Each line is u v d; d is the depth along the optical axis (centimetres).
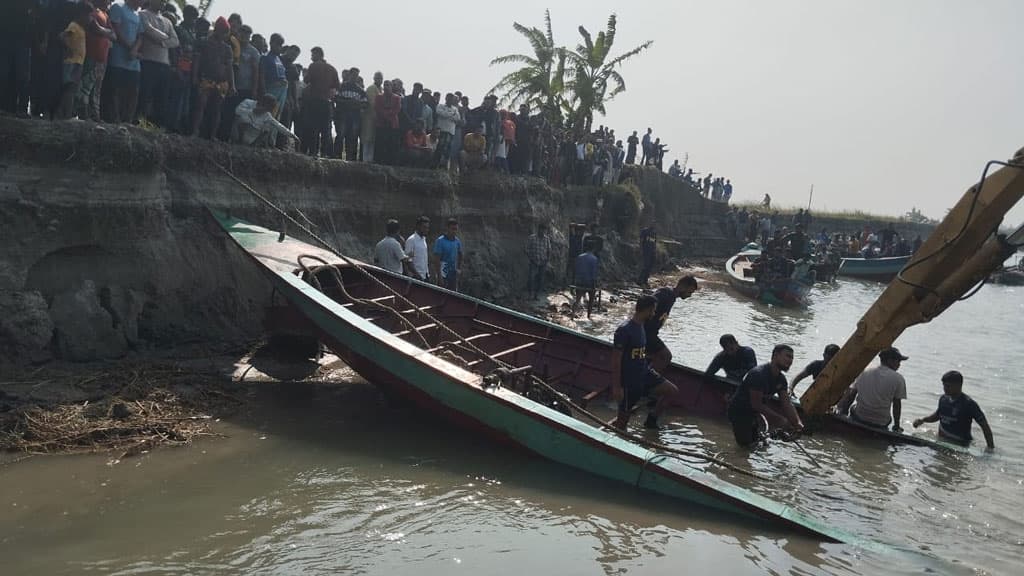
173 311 966
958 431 839
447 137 1662
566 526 543
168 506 540
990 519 611
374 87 1493
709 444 782
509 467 657
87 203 879
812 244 3083
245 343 1007
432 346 975
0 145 808
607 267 2373
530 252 1745
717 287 2547
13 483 561
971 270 641
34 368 798
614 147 2866
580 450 648
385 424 761
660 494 609
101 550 472
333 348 826
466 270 1677
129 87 965
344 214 1372
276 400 816
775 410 839
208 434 692
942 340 1748
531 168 2109
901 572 500
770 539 539
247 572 454
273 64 1191
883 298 682
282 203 1202
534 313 1589
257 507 548
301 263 920
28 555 461
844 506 627
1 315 785
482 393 692
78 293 867
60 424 665
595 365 943
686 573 479
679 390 916
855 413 862
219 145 1100
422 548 496
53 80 883
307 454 663
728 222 4094
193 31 1105
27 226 827
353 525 527
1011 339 1820
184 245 1012
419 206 1560
